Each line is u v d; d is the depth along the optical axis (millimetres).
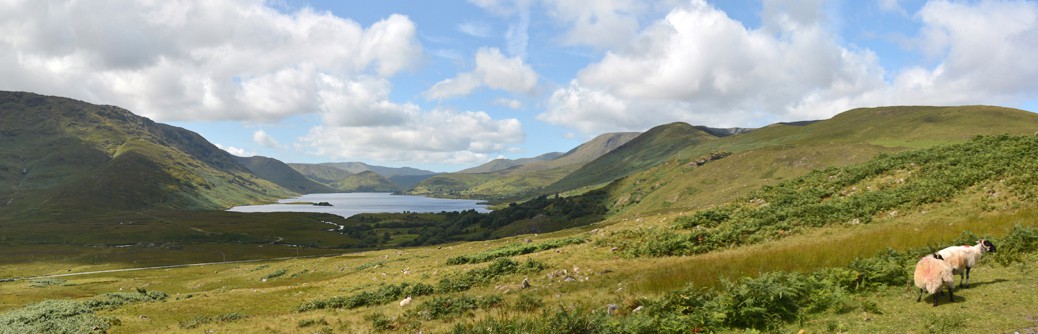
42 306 37250
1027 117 189000
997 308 11258
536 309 19453
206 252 161625
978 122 191625
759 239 31828
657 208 150625
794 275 15312
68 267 133250
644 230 40469
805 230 31641
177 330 27266
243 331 24656
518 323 15031
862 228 29234
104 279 99062
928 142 143125
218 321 29609
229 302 38938
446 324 19047
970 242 17875
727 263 21703
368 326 21578
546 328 14070
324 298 35875
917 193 32531
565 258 34625
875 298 13625
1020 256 15625
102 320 31188
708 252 31266
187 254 156250
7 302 67125
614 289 21859
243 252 161625
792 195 42281
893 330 10883
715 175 154750
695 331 12914
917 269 12562
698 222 39344
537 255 38250
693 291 16031
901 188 34969
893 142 154125
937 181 33906
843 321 12023
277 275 76750
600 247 37438
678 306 14844
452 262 44781
